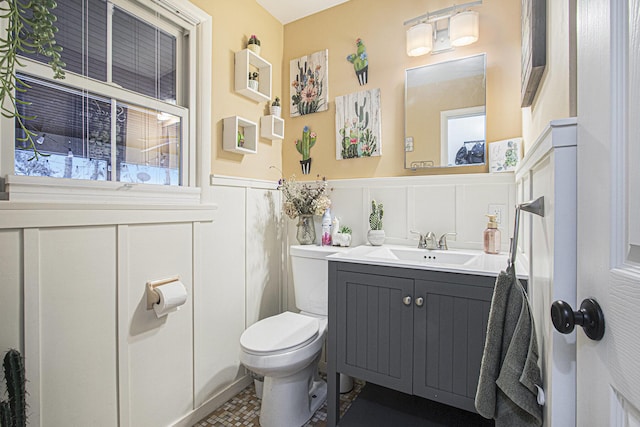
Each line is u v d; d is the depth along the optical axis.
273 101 2.20
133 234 1.32
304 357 1.47
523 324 0.78
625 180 0.41
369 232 1.92
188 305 1.57
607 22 0.45
